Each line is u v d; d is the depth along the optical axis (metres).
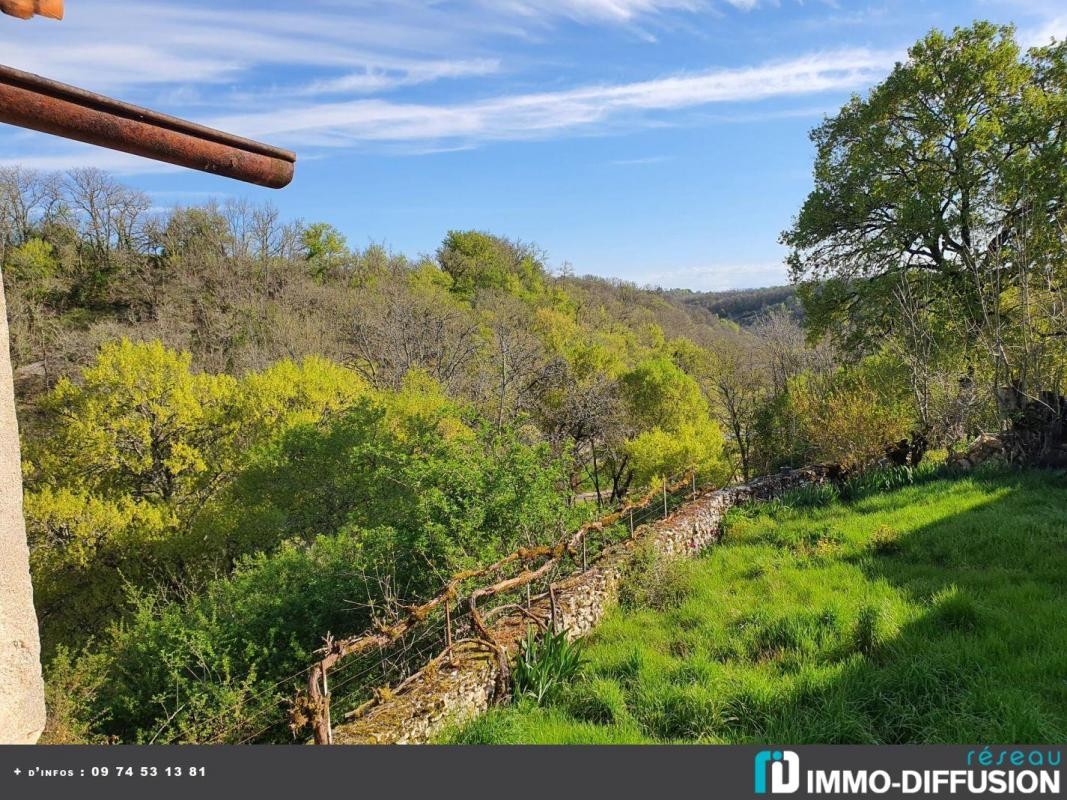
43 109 1.21
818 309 24.03
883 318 21.52
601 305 71.00
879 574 8.09
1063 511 9.53
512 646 6.39
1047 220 17.03
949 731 4.55
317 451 16.28
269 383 21.52
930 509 10.67
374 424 17.48
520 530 10.02
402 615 8.35
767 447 23.05
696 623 7.38
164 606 12.84
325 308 44.72
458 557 8.97
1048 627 6.02
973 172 19.55
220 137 1.45
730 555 9.93
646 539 9.42
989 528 9.16
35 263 41.56
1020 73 19.34
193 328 40.91
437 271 61.56
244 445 20.64
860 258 22.44
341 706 7.20
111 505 16.81
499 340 26.34
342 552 11.38
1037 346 13.59
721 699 5.26
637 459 22.25
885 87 21.08
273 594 10.69
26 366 34.19
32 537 16.48
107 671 9.84
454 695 5.41
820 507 12.38
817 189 23.11
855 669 5.51
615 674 6.20
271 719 8.48
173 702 9.34
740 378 28.27
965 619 6.41
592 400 23.81
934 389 16.53
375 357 31.81
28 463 18.41
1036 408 12.82
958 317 18.14
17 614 1.47
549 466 10.98
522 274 71.50
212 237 48.19
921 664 5.25
